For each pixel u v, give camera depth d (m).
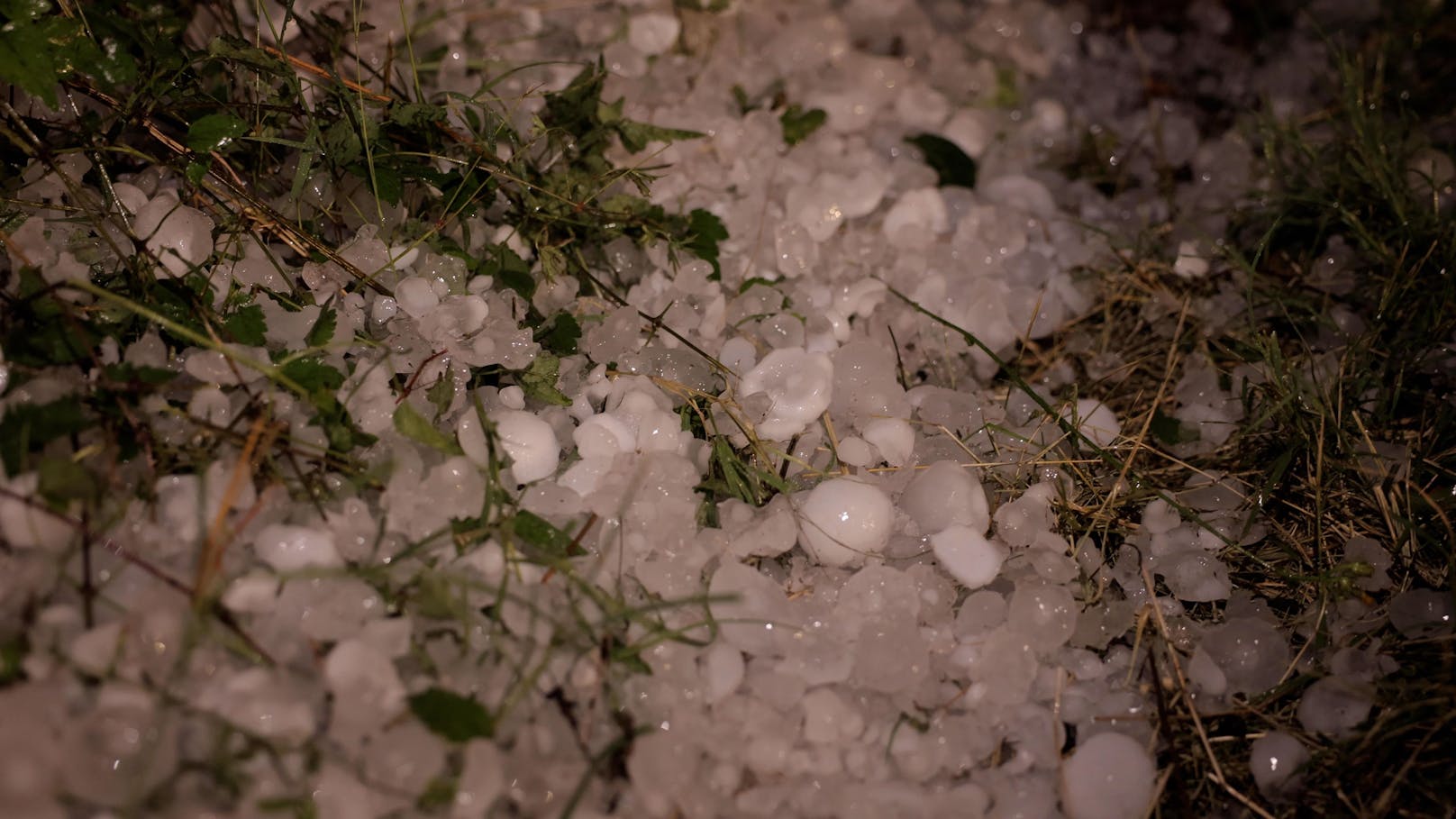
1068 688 0.31
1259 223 0.41
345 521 0.29
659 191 0.38
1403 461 0.34
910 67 0.48
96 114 0.33
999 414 0.36
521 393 0.33
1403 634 0.31
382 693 0.27
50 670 0.26
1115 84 0.48
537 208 0.36
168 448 0.29
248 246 0.33
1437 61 0.47
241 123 0.33
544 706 0.28
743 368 0.34
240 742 0.26
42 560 0.27
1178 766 0.29
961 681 0.30
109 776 0.25
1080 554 0.33
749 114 0.41
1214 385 0.37
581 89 0.36
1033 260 0.39
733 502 0.32
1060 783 0.29
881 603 0.30
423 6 0.43
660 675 0.29
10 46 0.30
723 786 0.28
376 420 0.31
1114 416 0.36
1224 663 0.31
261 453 0.29
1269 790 0.29
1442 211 0.41
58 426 0.28
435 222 0.35
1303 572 0.33
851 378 0.34
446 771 0.27
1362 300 0.39
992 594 0.31
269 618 0.28
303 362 0.31
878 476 0.33
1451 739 0.30
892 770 0.29
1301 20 0.49
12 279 0.31
